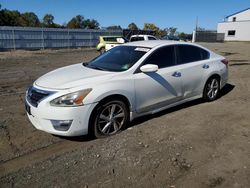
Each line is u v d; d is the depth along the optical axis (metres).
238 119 5.32
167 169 3.53
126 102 4.71
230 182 3.26
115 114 4.61
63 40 31.05
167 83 5.26
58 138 4.54
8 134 4.70
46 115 4.12
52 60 18.08
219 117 5.43
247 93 7.40
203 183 3.25
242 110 5.87
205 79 6.16
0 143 4.36
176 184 3.23
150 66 4.74
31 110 4.34
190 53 5.94
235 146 4.16
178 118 5.37
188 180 3.31
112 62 5.16
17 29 27.12
